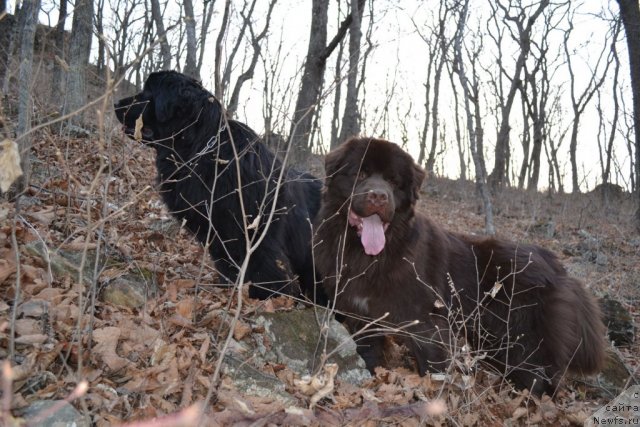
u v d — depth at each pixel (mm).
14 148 1866
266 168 4246
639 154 14055
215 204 4125
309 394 3096
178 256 4969
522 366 4125
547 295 4121
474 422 3477
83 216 4551
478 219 15445
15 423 2039
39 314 3037
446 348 3764
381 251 3781
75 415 2385
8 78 3797
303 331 3881
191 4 10023
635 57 13375
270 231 4254
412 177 3961
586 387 4867
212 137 4020
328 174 4074
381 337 4227
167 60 10516
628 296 7801
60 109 6523
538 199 20375
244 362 3225
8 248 3643
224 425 2764
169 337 3398
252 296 4367
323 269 4098
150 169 7000
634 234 14062
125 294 3645
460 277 4148
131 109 4500
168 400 2873
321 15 10648
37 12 3646
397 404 3443
